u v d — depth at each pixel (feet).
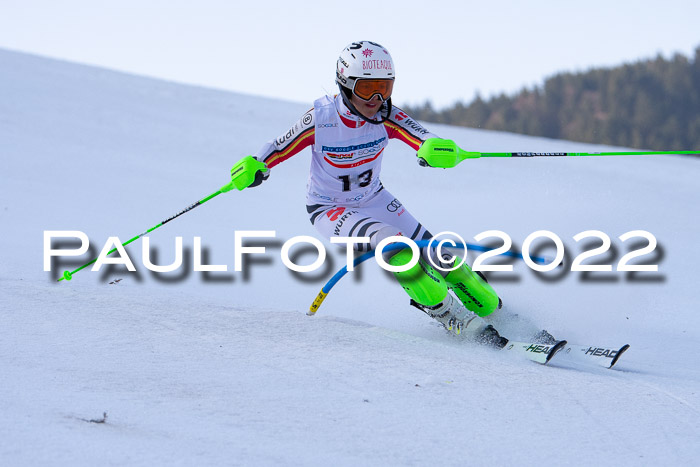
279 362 20.22
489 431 16.33
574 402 18.95
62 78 109.09
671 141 463.01
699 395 20.47
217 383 17.97
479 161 90.12
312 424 15.74
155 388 17.16
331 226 28.50
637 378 22.57
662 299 35.24
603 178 84.17
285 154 28.17
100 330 21.95
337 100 27.73
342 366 20.31
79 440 13.48
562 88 520.42
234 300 31.09
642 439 16.60
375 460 14.17
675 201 71.46
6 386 16.29
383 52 26.86
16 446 12.94
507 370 21.67
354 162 28.35
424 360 21.81
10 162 59.88
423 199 63.31
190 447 13.73
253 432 14.92
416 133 27.58
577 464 14.90
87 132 77.97
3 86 94.48
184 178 64.13
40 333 21.11
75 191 53.21
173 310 25.59
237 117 100.63
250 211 54.75
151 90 112.88
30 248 36.17
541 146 108.37
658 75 492.95
